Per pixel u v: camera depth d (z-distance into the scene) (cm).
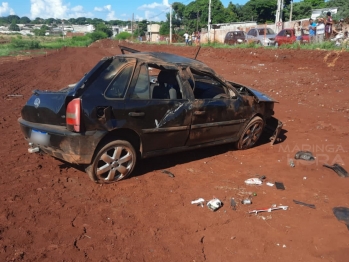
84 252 335
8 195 431
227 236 376
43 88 1345
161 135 500
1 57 3228
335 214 425
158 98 507
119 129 461
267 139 722
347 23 2441
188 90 526
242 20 6088
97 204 424
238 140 630
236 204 441
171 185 486
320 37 2125
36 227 369
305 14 5478
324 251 357
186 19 6700
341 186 503
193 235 374
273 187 495
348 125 818
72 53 3825
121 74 468
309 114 927
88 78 447
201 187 486
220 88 599
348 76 1447
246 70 1800
